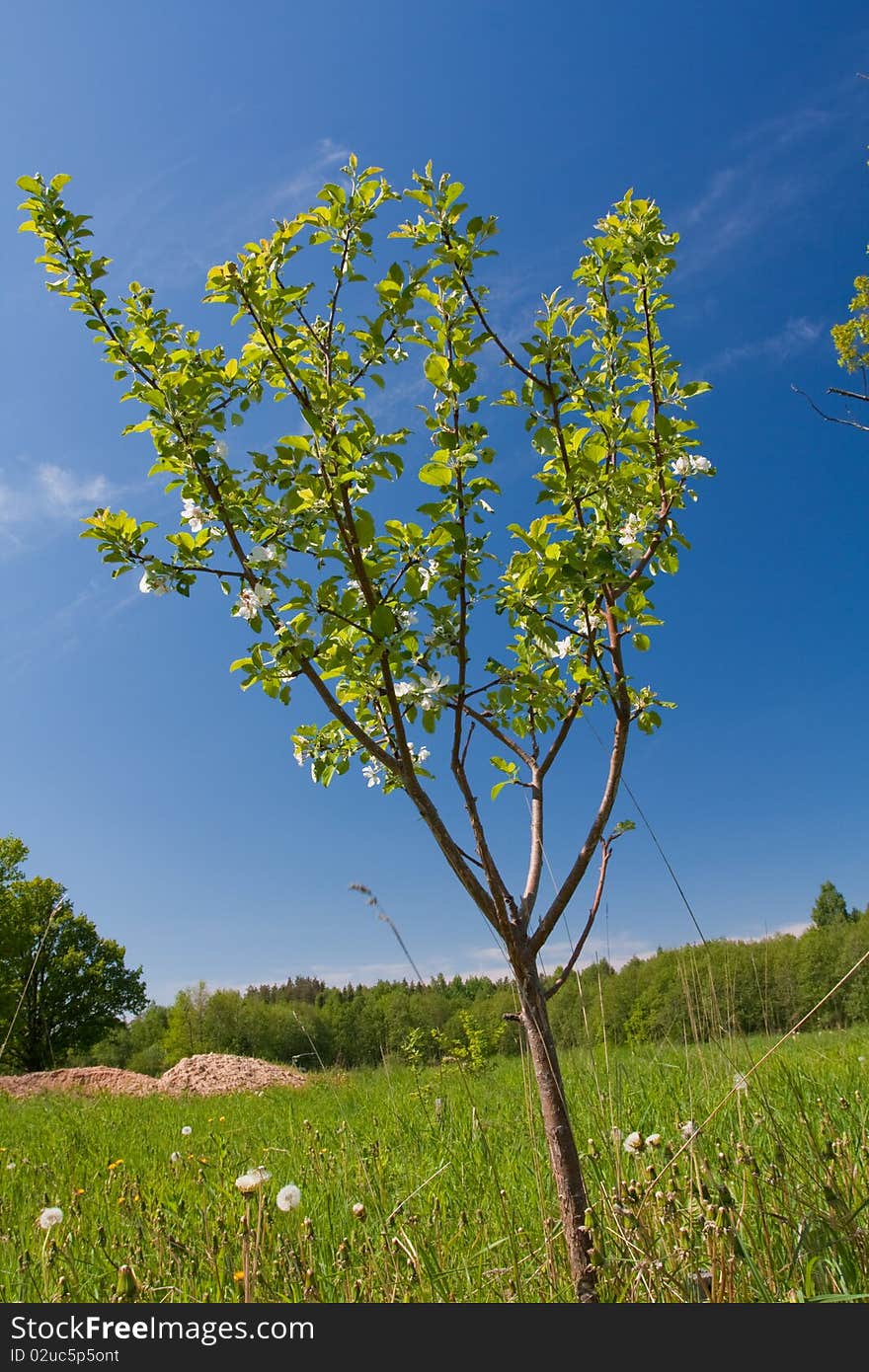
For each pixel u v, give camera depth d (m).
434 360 2.70
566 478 2.83
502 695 2.82
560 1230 2.38
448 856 2.47
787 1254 2.05
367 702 3.04
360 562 2.58
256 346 2.70
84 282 2.78
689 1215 2.08
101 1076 13.12
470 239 2.82
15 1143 6.32
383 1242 2.38
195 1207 3.13
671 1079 4.15
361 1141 4.12
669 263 3.09
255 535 2.67
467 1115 4.50
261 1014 23.81
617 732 2.70
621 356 3.12
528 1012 2.38
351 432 2.64
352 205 2.81
